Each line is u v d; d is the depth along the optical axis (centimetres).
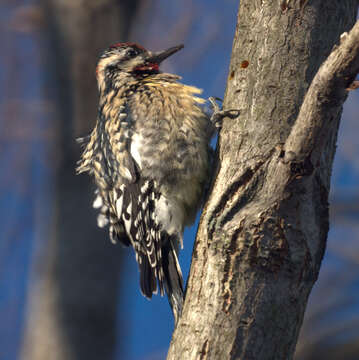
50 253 1362
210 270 600
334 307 1656
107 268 1363
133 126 856
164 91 869
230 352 575
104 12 1434
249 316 579
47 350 1324
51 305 1338
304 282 588
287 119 628
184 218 839
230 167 626
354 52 530
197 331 589
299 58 639
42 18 1512
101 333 1343
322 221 604
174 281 834
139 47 1068
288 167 581
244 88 656
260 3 668
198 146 826
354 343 1560
